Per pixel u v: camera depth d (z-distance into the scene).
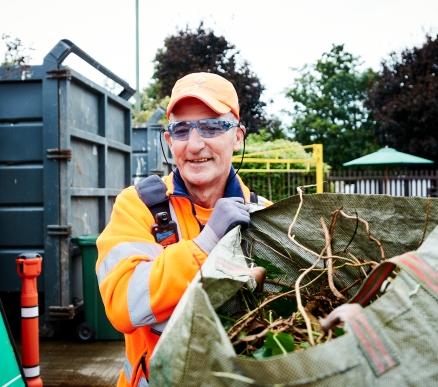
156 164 8.39
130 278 1.61
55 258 5.14
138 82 21.16
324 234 1.66
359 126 34.97
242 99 24.47
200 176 1.83
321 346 0.99
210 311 1.07
